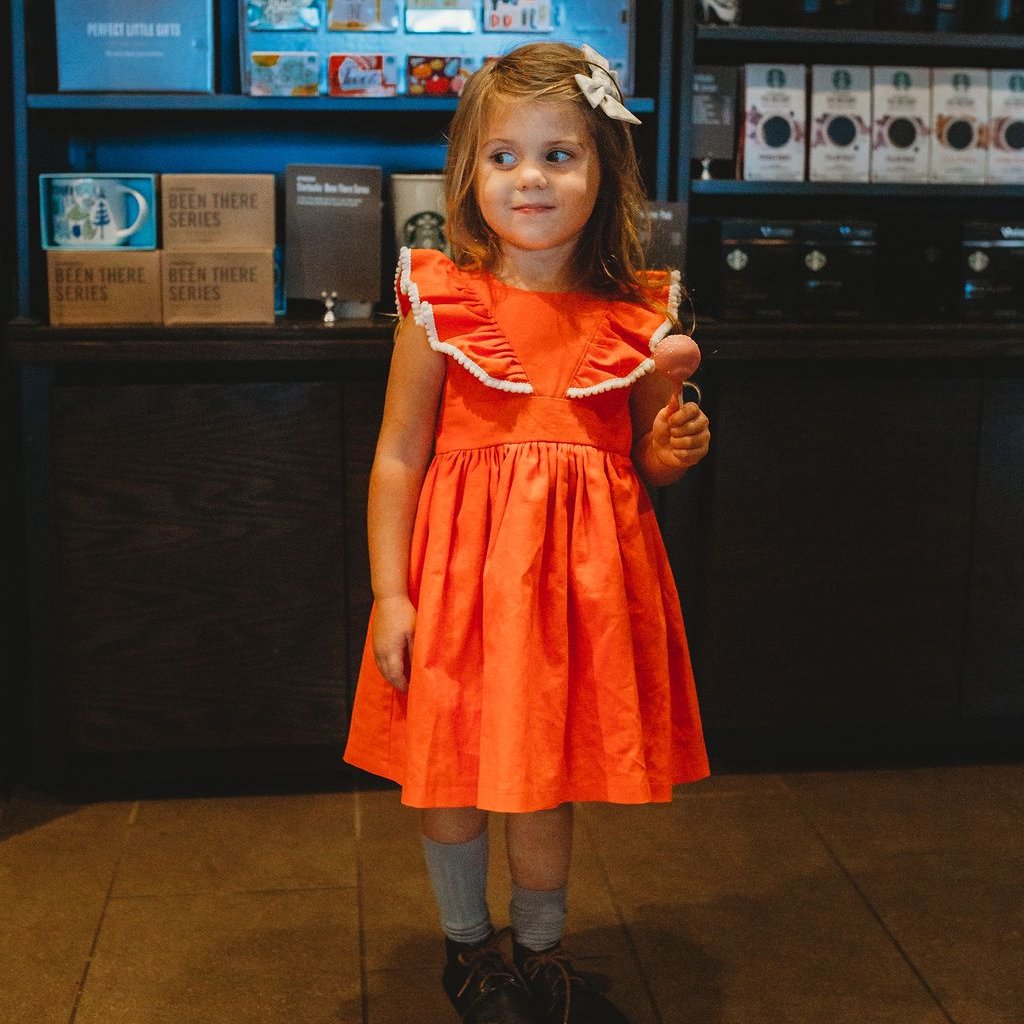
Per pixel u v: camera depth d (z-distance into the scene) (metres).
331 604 2.31
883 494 2.40
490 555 1.49
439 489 1.54
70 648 2.29
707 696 2.44
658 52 2.31
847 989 1.78
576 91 1.47
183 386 2.21
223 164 2.58
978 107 2.46
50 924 1.92
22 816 2.27
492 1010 1.58
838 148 2.43
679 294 1.63
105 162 2.56
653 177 2.37
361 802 2.33
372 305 2.38
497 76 1.48
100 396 2.21
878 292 2.63
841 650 2.45
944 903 2.01
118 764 2.38
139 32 2.22
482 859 1.65
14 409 2.48
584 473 1.51
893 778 2.45
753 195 2.66
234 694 2.32
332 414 2.24
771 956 1.86
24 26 2.18
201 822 2.25
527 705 1.45
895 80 2.44
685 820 2.26
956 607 2.46
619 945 1.88
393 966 1.83
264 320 2.23
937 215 2.76
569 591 1.50
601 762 1.51
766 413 2.34
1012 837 2.23
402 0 2.29
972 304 2.42
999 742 2.59
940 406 2.38
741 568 2.40
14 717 2.46
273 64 2.24
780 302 2.37
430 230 2.38
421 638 1.50
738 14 2.38
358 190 2.30
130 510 2.25
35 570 2.27
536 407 1.51
